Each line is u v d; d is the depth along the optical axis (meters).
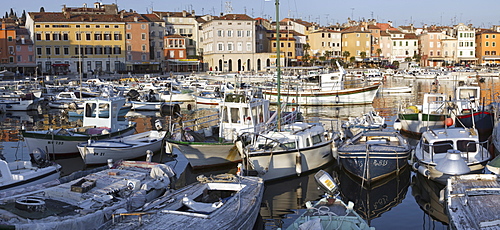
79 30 98.12
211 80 75.62
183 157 26.09
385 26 149.12
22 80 73.81
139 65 104.12
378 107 48.91
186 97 57.06
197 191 15.91
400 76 99.94
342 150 20.61
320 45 125.62
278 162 20.56
